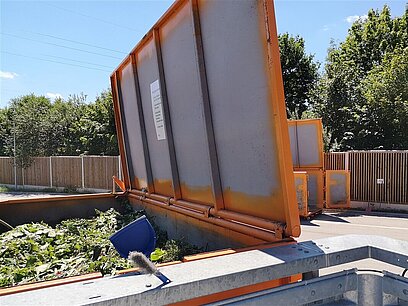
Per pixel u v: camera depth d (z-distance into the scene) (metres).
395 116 15.65
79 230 3.41
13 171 23.08
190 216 2.75
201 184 2.58
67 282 0.97
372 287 1.21
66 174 20.05
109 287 0.88
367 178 11.41
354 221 9.44
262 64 1.65
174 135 2.92
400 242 1.32
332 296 1.19
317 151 10.51
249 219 1.89
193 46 2.33
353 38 22.14
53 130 23.80
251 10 1.68
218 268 1.04
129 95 4.07
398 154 10.97
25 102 28.53
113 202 4.42
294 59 21.44
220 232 2.29
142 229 1.37
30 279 2.21
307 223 9.16
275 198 1.69
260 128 1.74
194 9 2.21
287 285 1.12
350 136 16.25
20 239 3.02
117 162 17.61
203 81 2.22
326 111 16.84
